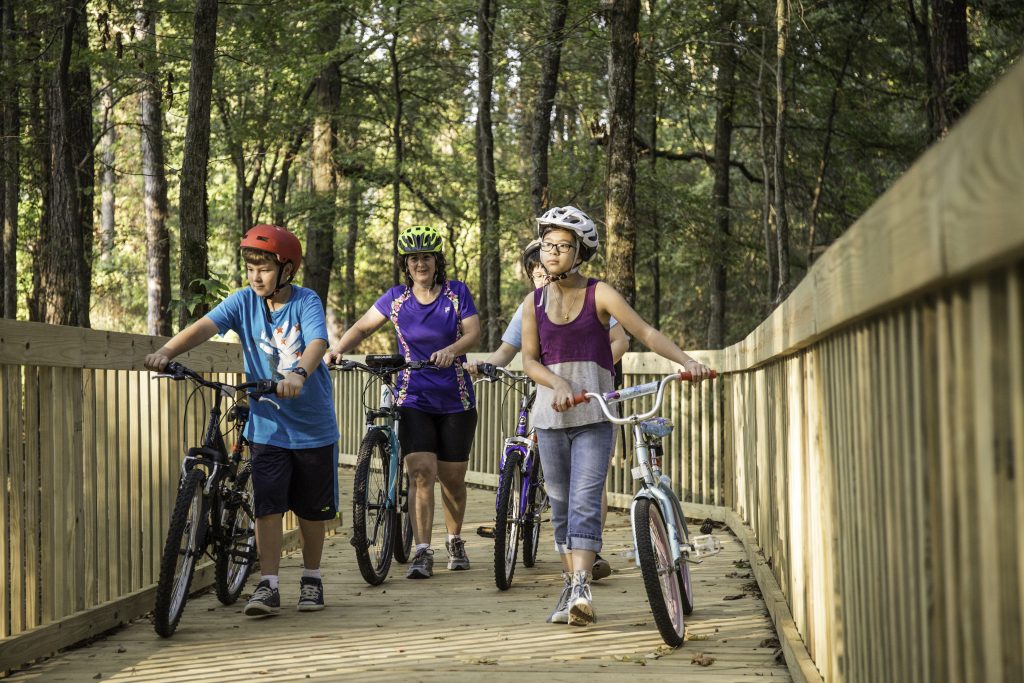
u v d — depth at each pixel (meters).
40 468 3.84
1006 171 1.03
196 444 5.37
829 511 2.93
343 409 12.66
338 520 7.60
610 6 9.62
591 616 4.14
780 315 3.80
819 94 17.41
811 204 18.36
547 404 4.22
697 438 7.88
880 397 2.11
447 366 5.38
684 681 3.45
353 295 21.23
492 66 14.75
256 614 4.54
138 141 22.39
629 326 4.02
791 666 3.42
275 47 16.17
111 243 20.20
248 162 21.05
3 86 12.02
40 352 3.77
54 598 3.94
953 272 1.27
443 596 5.03
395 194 18.34
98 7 12.76
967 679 1.45
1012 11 13.14
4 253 12.26
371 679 3.54
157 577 4.85
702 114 20.25
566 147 17.39
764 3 15.60
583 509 4.17
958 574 1.52
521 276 18.77
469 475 10.40
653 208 16.75
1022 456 1.17
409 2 15.80
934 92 12.20
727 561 5.89
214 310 4.50
